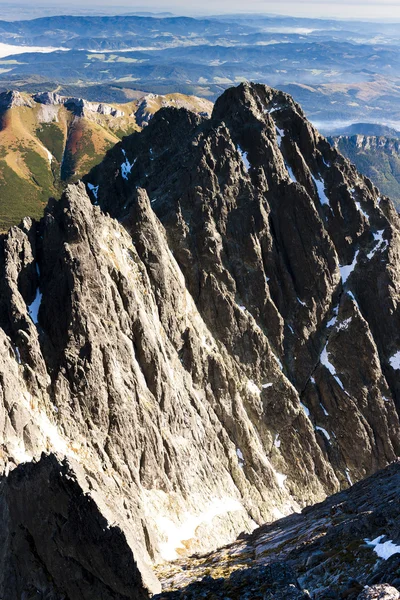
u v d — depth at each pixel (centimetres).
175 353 11519
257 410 12769
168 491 9381
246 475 11725
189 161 14362
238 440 12038
